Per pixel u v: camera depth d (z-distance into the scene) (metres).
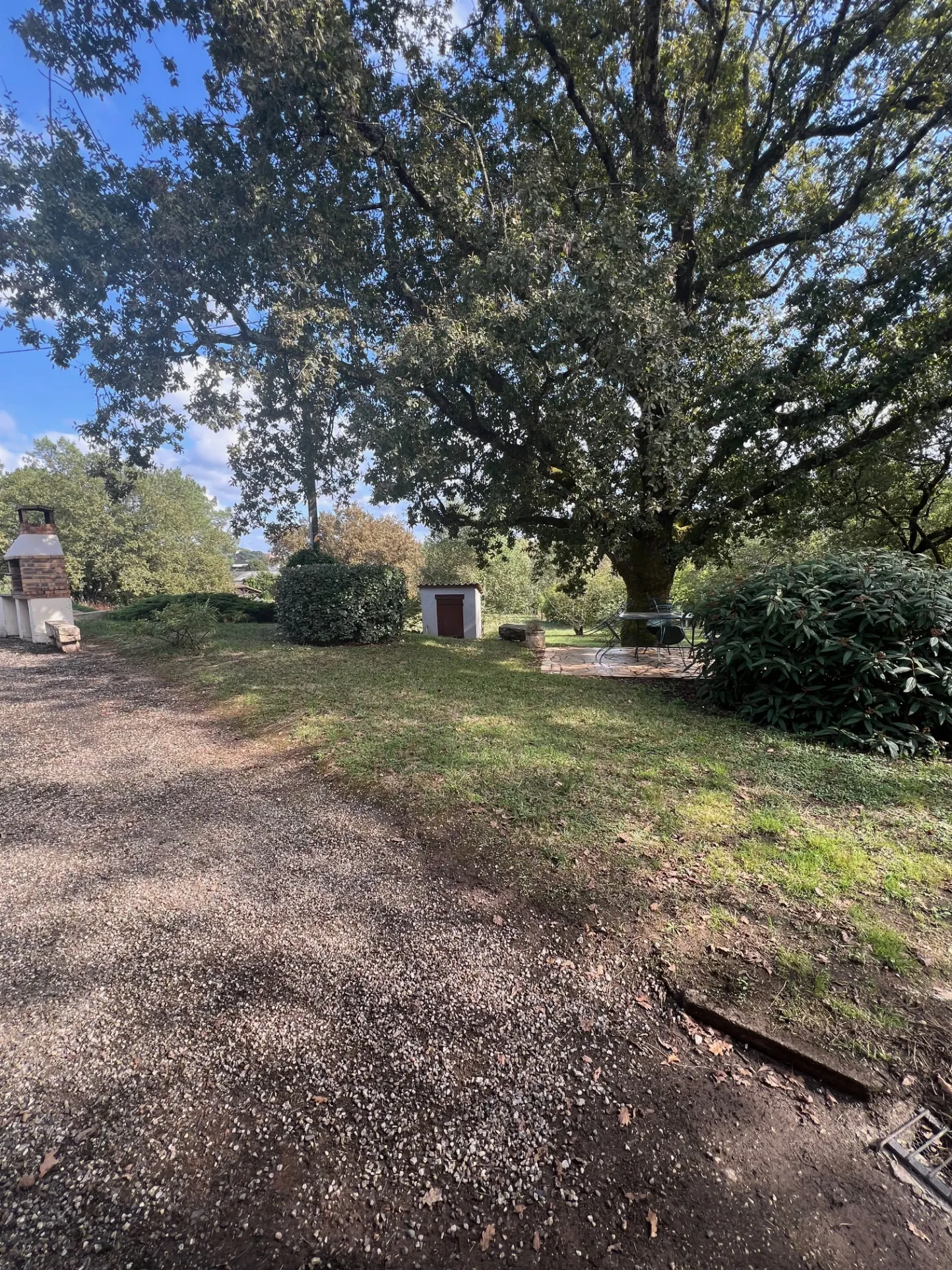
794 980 2.19
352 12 7.85
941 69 7.80
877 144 8.73
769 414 9.16
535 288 6.98
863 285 8.44
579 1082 1.86
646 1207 1.50
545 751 4.54
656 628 9.77
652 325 6.90
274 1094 1.82
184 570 36.16
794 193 10.07
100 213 7.21
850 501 10.38
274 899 2.83
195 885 2.96
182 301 7.84
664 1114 1.75
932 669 4.50
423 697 6.17
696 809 3.55
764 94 9.61
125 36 7.42
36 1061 1.95
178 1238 1.43
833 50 8.52
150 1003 2.19
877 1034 1.96
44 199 7.30
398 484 9.49
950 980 2.16
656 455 8.05
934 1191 1.54
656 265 7.36
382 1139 1.68
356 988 2.25
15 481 32.59
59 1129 1.71
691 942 2.42
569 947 2.45
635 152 9.35
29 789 4.16
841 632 4.96
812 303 8.44
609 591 21.12
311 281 7.41
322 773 4.34
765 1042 1.96
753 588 5.64
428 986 2.26
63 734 5.36
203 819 3.69
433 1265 1.38
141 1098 1.81
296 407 9.31
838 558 5.60
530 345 7.30
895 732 4.54
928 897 2.65
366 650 8.90
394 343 8.16
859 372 9.14
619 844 3.18
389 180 8.56
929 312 8.84
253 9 6.20
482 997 2.20
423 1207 1.51
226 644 9.37
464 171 8.83
